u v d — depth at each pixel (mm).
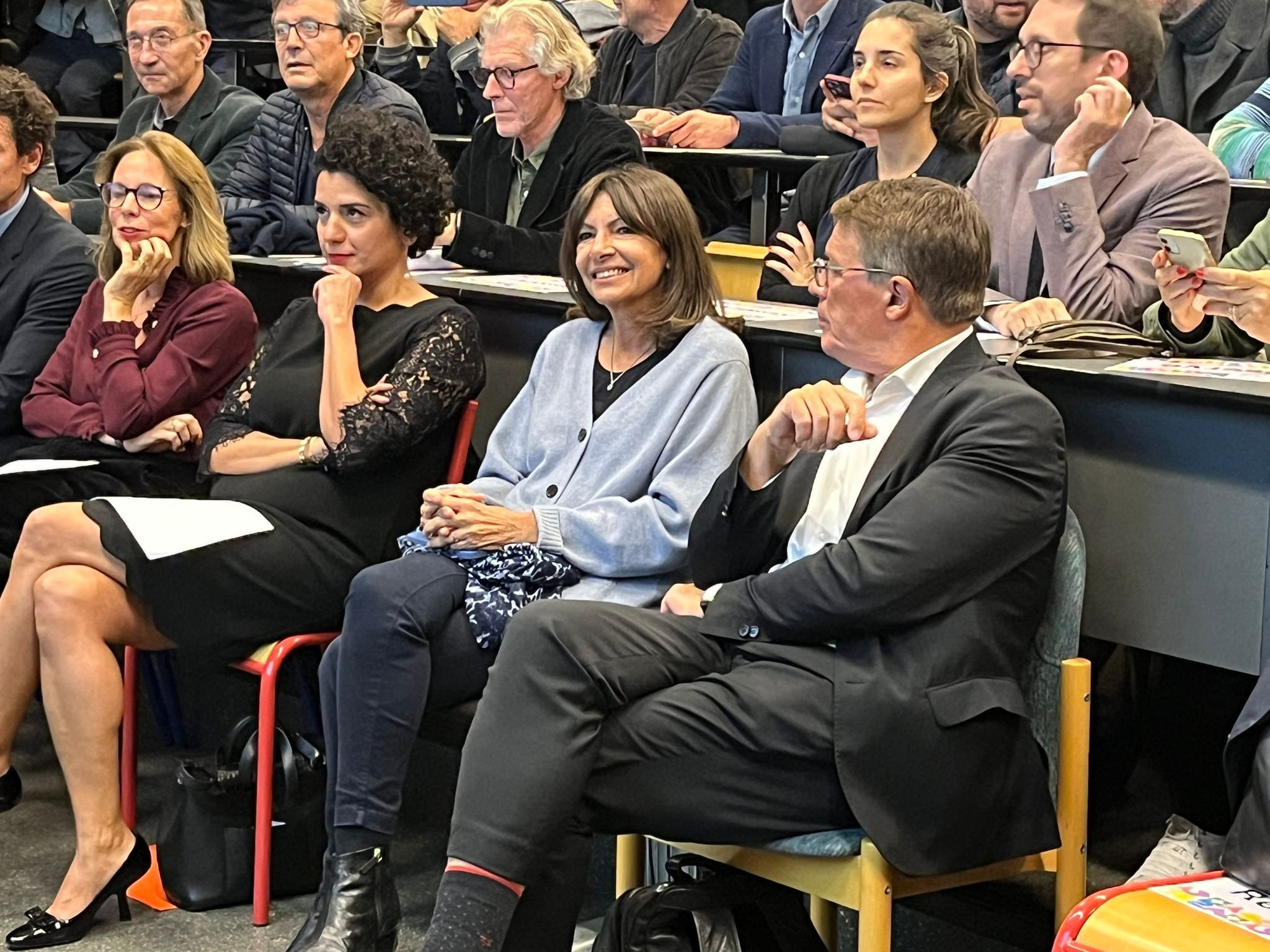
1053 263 2521
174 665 3209
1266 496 1972
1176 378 2074
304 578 2594
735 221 4234
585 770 1902
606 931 1977
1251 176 3352
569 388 2527
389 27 4613
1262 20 3732
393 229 2705
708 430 2373
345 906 2254
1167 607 2090
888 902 1873
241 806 2564
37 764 3184
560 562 2361
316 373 2746
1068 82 2607
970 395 1979
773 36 4383
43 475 2973
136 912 2588
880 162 3127
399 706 2262
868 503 2012
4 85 3297
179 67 4238
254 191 4000
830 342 2111
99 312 3102
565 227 2502
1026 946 2318
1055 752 2014
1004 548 1910
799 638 1980
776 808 1919
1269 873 1626
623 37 4844
